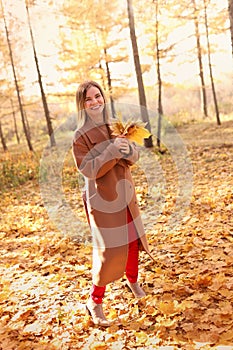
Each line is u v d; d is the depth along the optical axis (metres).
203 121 17.98
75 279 4.00
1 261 4.98
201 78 18.84
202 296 3.14
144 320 2.98
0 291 3.97
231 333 2.63
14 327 3.19
